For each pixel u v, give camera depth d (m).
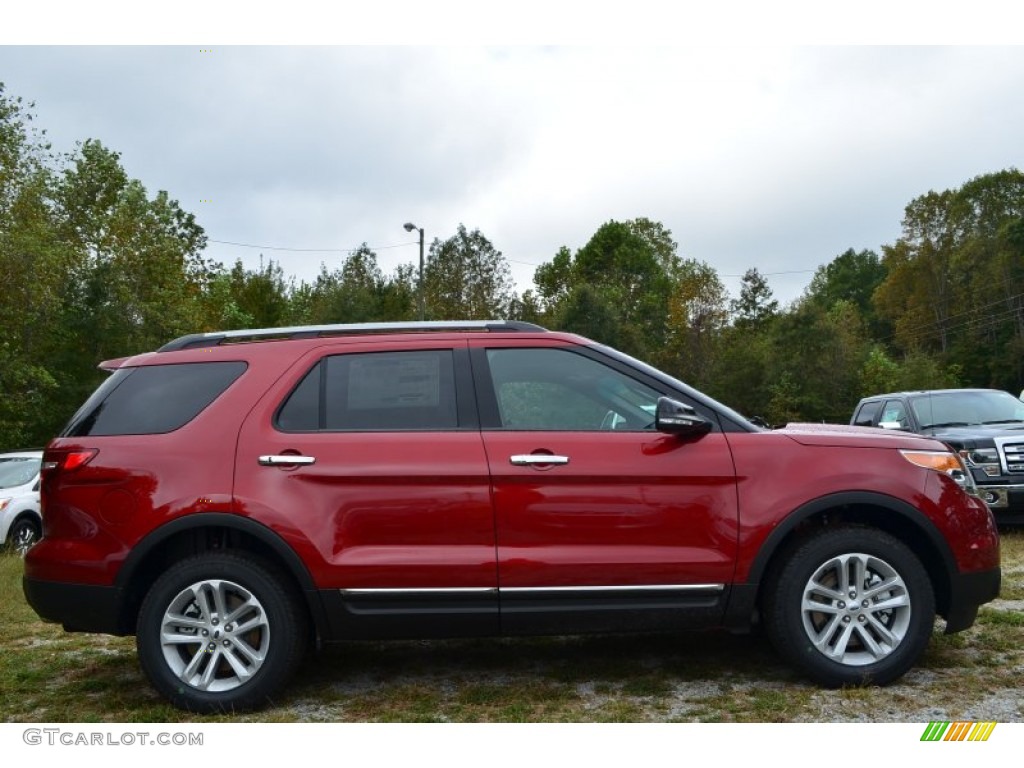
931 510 4.45
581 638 5.61
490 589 4.30
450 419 4.51
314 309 45.31
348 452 4.39
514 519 4.34
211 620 4.35
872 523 4.70
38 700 4.66
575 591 4.30
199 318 30.67
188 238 36.16
